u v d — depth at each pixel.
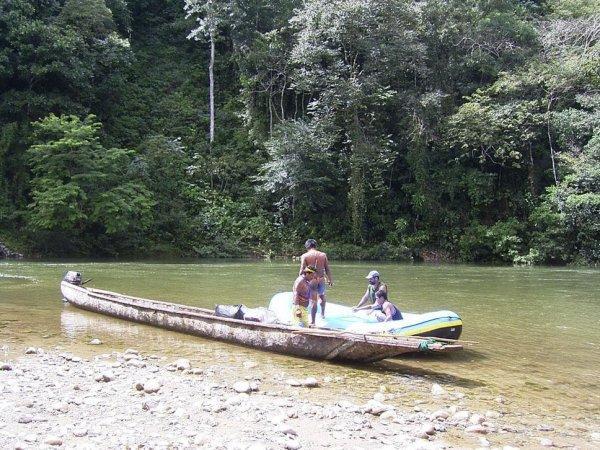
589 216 27.84
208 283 16.45
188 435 4.70
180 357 7.71
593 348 8.73
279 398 5.90
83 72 29.86
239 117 36.56
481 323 10.77
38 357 7.34
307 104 33.75
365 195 31.12
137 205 27.77
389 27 30.38
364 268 23.47
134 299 11.14
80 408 5.32
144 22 43.28
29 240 27.00
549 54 31.62
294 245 30.47
